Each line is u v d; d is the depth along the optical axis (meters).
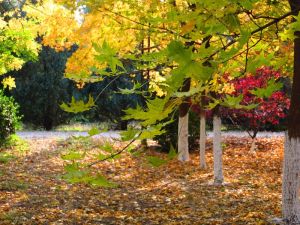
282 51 5.03
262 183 11.73
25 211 8.62
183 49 1.29
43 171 13.09
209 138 20.75
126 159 14.76
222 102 1.87
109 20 5.88
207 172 13.23
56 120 27.66
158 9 5.10
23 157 15.30
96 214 8.59
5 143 17.16
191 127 17.88
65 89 27.16
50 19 9.08
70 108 1.66
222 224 7.67
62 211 8.75
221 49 1.67
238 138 20.34
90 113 28.45
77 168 1.77
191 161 14.88
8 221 7.84
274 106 16.89
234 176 12.85
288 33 1.63
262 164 14.97
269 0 3.27
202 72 1.29
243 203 9.46
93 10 3.68
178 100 1.58
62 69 27.09
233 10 1.71
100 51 1.78
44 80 27.16
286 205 7.18
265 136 21.55
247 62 1.88
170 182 11.95
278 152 17.28
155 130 1.68
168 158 1.60
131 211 8.91
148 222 8.04
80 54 7.73
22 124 27.47
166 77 1.66
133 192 10.78
